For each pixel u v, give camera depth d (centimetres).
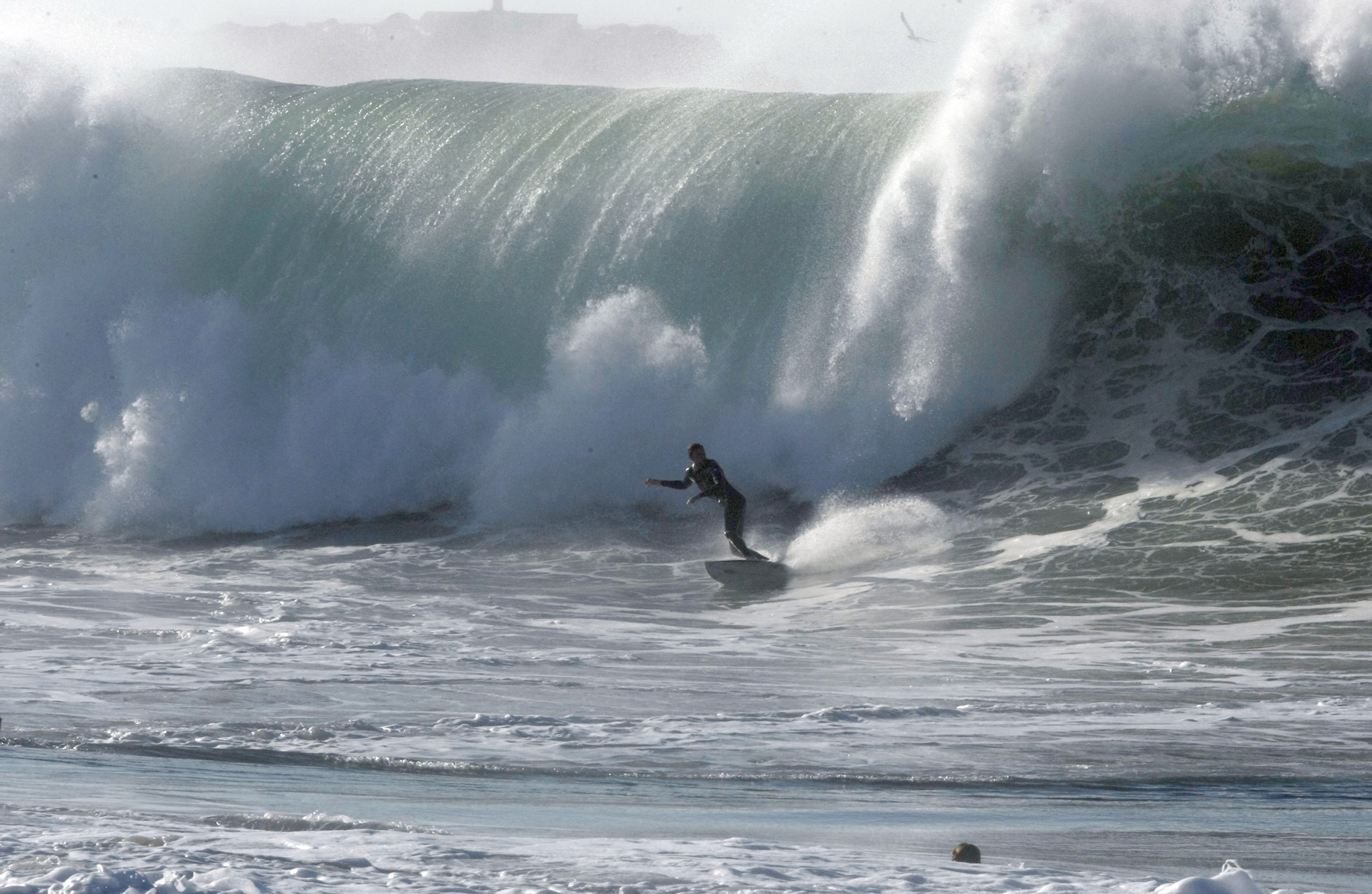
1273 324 7006
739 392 7519
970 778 2236
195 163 8856
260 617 4484
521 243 8231
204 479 7812
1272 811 1953
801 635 4609
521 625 4659
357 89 9238
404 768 2238
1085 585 5356
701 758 2395
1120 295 7256
